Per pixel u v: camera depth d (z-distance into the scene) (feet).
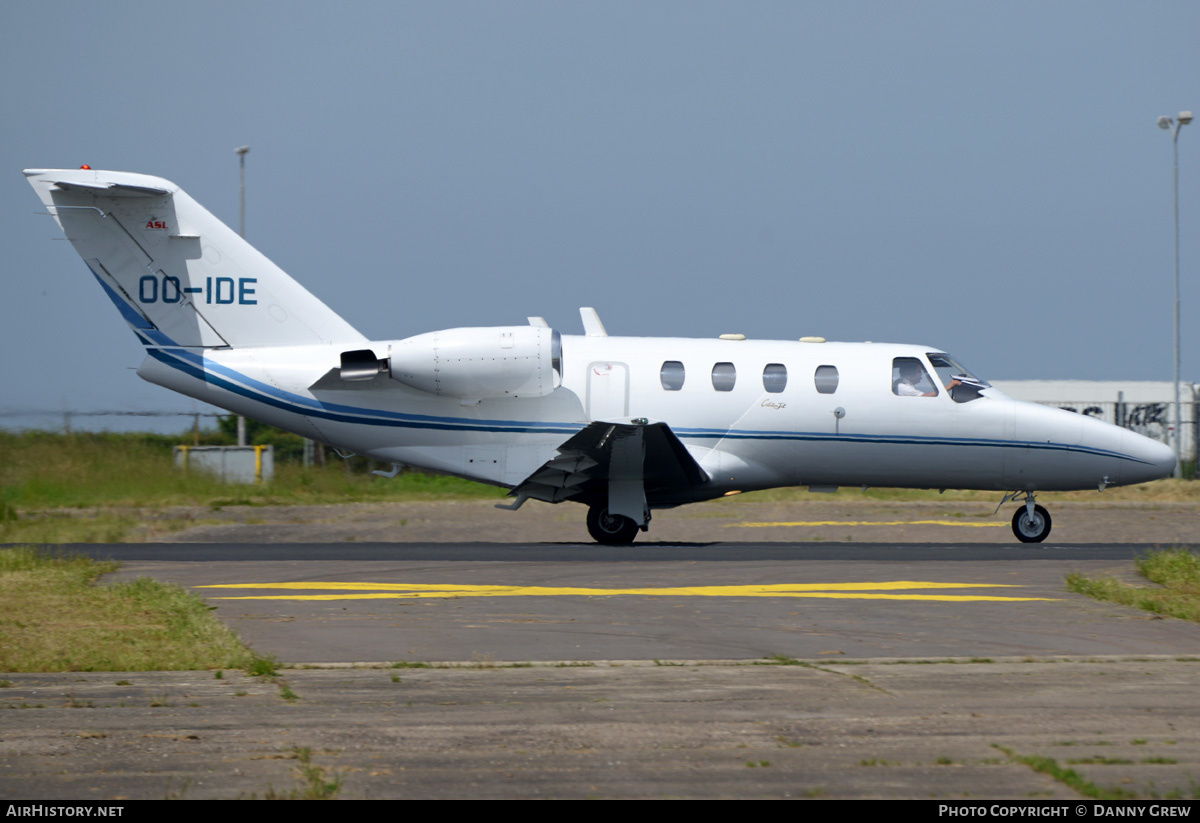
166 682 95.25
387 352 215.51
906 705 86.63
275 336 222.07
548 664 102.47
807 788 67.46
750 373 220.64
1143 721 82.02
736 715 83.61
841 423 220.23
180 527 248.11
